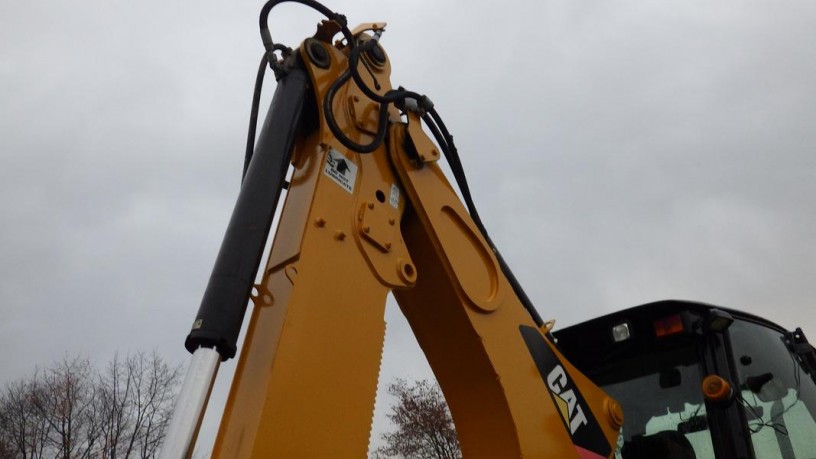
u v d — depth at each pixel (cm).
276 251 167
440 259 207
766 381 265
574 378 236
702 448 258
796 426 265
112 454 1633
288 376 140
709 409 253
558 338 316
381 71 229
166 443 122
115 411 1692
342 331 159
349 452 147
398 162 212
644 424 278
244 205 161
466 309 205
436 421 1961
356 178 191
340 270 167
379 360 166
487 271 221
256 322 154
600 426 235
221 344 139
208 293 145
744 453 237
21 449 1631
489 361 204
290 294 151
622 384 293
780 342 291
